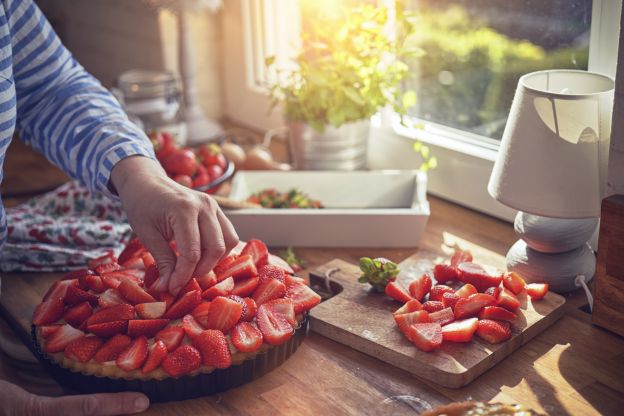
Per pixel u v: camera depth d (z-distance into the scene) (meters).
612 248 1.12
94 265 1.26
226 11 2.17
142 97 1.93
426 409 1.00
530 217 1.26
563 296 1.27
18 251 1.42
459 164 1.59
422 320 1.12
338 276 1.31
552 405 1.00
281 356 1.09
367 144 1.74
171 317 1.08
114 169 1.16
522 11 1.46
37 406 1.00
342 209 1.56
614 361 1.09
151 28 2.22
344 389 1.05
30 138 1.35
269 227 1.44
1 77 1.13
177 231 1.04
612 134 1.13
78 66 1.37
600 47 1.31
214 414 1.01
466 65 1.61
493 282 1.21
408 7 1.68
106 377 1.02
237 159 1.79
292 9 1.99
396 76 1.63
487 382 1.06
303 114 1.65
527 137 1.16
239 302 1.08
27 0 1.25
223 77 2.28
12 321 1.27
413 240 1.44
